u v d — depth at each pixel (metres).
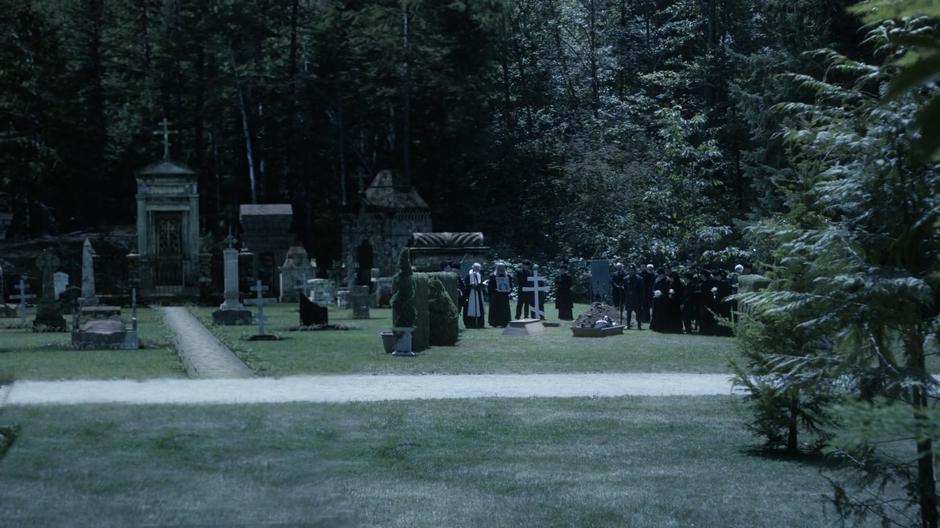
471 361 21.98
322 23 69.38
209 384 17.41
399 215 61.03
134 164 73.12
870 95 6.40
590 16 76.69
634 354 23.73
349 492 8.70
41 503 7.31
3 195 65.69
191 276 52.94
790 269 7.42
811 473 10.28
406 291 23.42
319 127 70.25
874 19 1.96
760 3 63.56
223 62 70.31
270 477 9.17
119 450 10.62
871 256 6.40
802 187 7.24
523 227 65.00
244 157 73.12
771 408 11.32
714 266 47.81
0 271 44.56
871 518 8.41
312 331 32.03
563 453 11.30
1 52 36.78
